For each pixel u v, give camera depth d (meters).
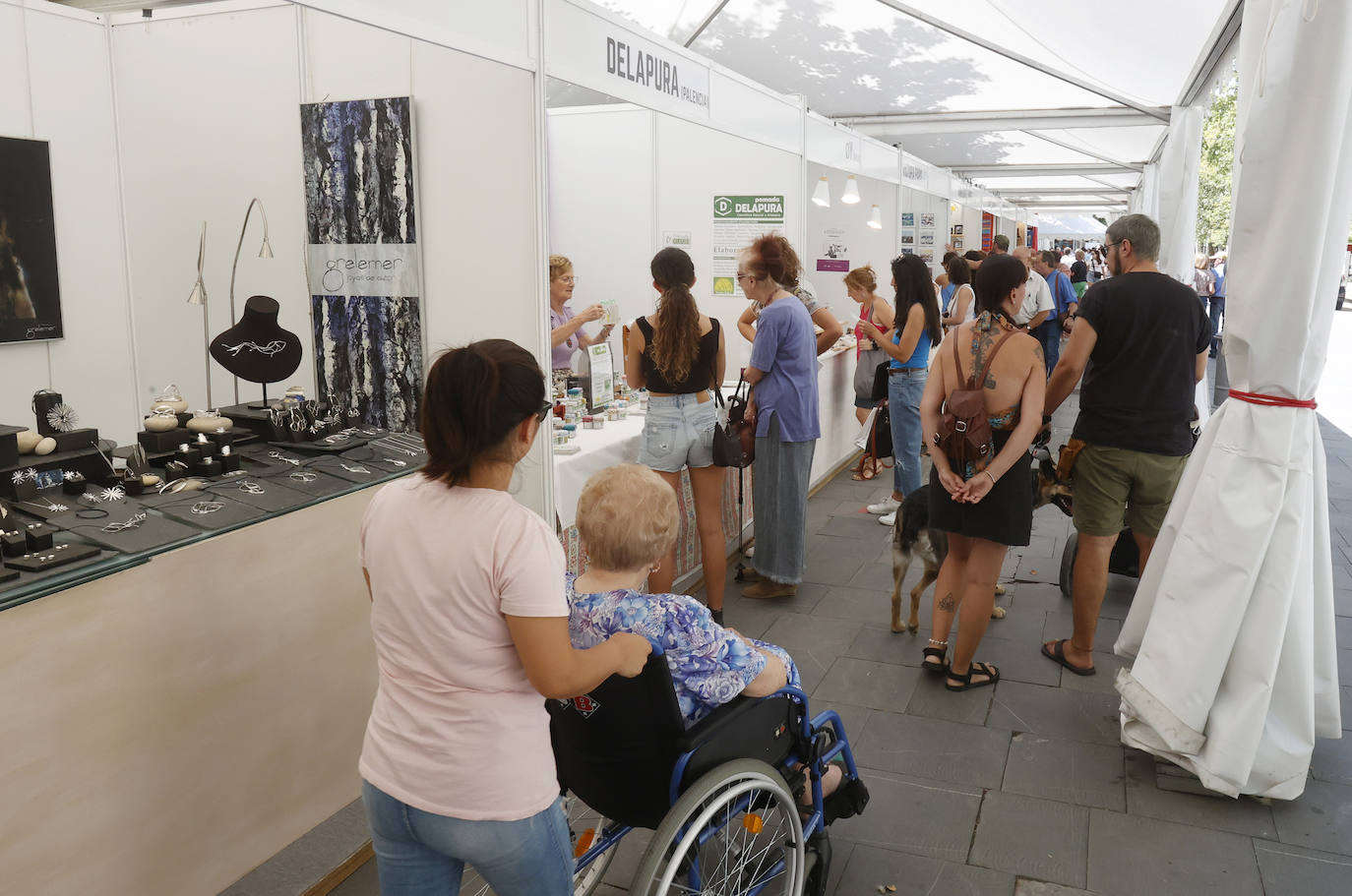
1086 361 3.76
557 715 2.08
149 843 2.31
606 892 2.64
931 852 2.80
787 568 4.82
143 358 4.47
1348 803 3.02
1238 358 2.99
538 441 3.60
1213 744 3.01
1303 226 2.79
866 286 7.08
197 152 4.10
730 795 2.01
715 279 6.92
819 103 10.96
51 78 4.06
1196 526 3.08
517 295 3.48
